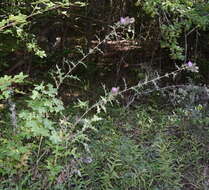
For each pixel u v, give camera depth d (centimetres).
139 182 368
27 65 655
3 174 335
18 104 538
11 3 500
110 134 452
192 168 409
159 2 416
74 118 475
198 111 482
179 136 468
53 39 703
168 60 673
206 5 453
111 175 360
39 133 310
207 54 679
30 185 346
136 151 407
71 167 362
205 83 645
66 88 646
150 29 618
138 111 530
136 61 698
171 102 558
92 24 662
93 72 684
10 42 532
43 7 509
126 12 620
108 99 355
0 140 351
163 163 382
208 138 445
